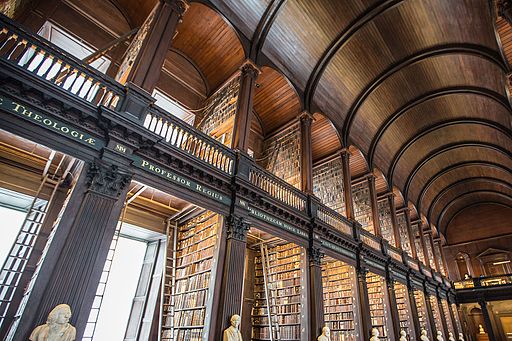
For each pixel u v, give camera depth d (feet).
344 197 40.32
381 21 36.01
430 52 39.68
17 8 22.84
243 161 25.61
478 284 67.62
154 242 32.01
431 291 56.24
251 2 30.37
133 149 18.72
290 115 40.86
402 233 58.49
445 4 34.04
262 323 31.81
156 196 27.07
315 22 34.37
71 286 14.49
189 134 22.62
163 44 22.13
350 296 35.12
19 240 23.63
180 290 26.40
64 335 13.35
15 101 15.17
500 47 30.35
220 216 23.75
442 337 49.90
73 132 16.84
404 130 53.31
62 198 24.39
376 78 42.96
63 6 26.66
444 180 71.97
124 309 28.94
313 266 29.50
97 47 27.76
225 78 35.24
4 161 22.72
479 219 80.84
